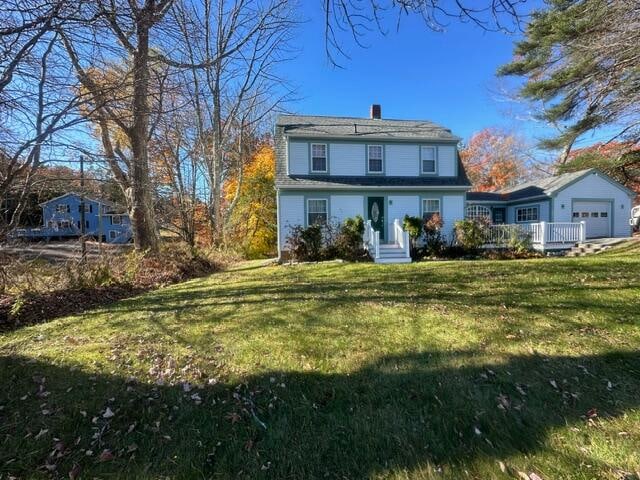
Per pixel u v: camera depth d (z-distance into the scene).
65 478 2.22
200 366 3.60
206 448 2.47
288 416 2.79
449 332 4.43
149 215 11.29
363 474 2.19
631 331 4.31
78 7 4.16
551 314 5.03
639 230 22.12
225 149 22.64
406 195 15.99
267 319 5.16
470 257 14.77
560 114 13.93
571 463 2.21
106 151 10.48
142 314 5.73
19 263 6.79
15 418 2.76
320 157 15.83
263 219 22.02
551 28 10.90
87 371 3.46
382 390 3.12
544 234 15.45
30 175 6.20
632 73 9.80
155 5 5.63
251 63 17.92
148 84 6.88
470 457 2.30
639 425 2.58
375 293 6.71
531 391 3.07
